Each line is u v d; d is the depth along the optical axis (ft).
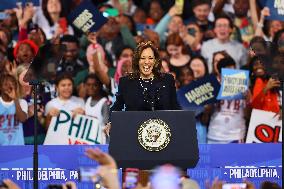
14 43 71.05
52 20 72.02
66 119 70.54
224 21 73.10
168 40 72.33
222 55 72.49
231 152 63.87
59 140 70.33
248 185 43.62
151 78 43.91
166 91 43.75
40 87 70.03
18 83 69.82
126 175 39.14
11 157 64.49
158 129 39.60
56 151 63.46
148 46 43.88
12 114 69.82
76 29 71.67
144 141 39.50
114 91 70.95
